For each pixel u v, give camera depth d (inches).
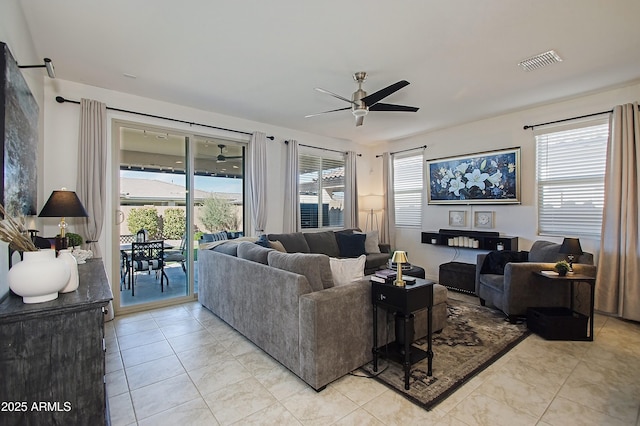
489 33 94.7
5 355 48.2
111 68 118.6
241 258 121.9
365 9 83.1
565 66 117.0
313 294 84.9
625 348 106.8
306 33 94.9
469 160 193.8
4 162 59.5
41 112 117.0
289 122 191.6
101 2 80.6
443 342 111.0
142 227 153.6
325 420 70.7
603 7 82.0
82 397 53.3
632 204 131.7
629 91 135.8
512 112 173.2
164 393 81.8
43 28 92.2
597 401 77.2
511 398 78.5
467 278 174.1
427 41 99.3
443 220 212.4
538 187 166.9
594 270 123.1
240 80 129.5
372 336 94.2
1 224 52.7
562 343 111.0
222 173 181.0
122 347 109.0
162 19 88.2
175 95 146.6
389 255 205.5
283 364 93.6
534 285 128.1
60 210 90.0
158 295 160.2
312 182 222.5
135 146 150.7
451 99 152.4
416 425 68.7
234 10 83.9
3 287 58.8
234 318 121.6
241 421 70.7
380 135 226.4
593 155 147.6
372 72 121.8
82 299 55.0
